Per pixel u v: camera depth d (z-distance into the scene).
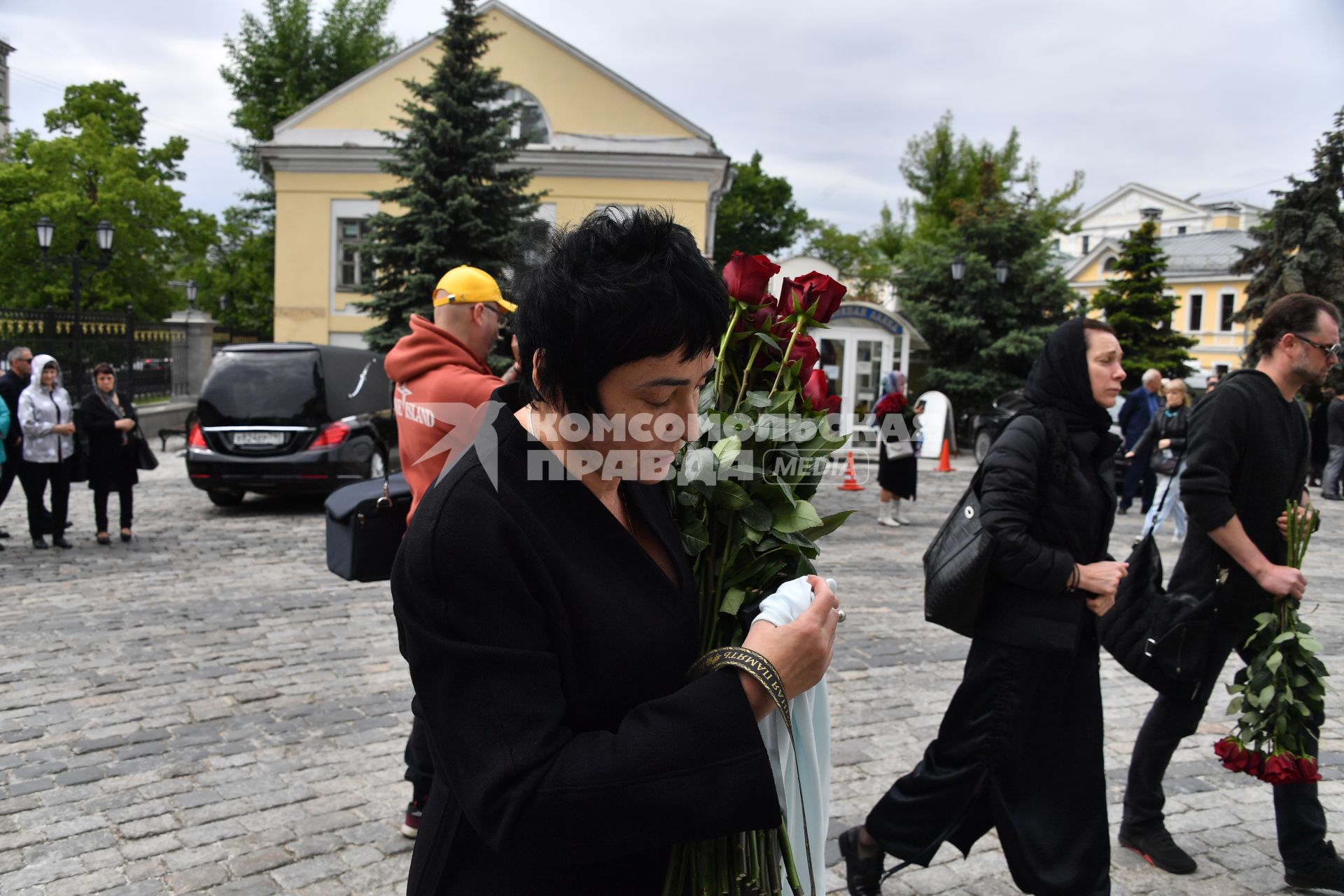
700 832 1.08
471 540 1.09
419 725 3.00
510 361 11.25
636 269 1.09
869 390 18.53
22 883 2.87
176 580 6.98
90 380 15.99
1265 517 2.89
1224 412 2.83
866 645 5.54
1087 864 2.45
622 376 1.11
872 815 2.68
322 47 33.38
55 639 5.41
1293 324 2.82
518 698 1.07
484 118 16.28
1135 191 60.97
